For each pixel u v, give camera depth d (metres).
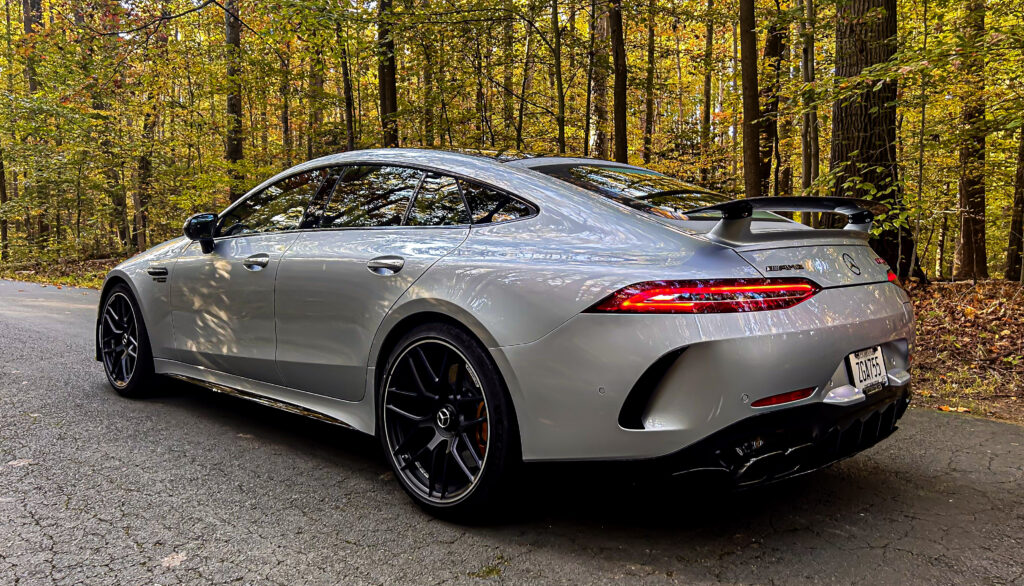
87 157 16.25
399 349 2.40
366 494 2.49
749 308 1.83
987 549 2.05
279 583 1.82
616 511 2.32
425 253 2.41
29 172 18.19
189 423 3.37
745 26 7.45
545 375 1.98
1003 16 6.06
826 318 1.95
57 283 12.82
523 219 2.30
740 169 15.34
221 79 12.06
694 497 2.46
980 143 7.90
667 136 16.16
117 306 3.95
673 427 1.83
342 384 2.68
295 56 11.01
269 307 2.96
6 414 3.44
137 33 10.39
